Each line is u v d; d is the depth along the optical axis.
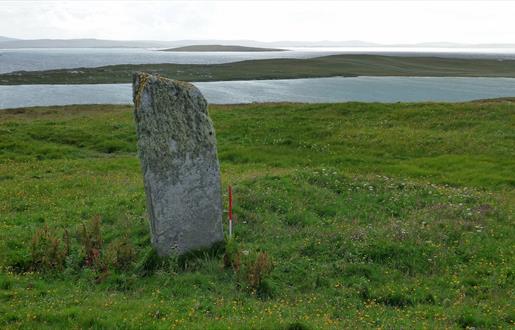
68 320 9.64
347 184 21.25
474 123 38.84
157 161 13.04
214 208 13.90
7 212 18.47
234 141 37.03
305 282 12.42
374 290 12.09
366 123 40.62
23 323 9.48
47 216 17.53
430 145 34.25
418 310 11.05
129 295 11.49
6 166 28.81
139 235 15.01
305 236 15.34
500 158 31.03
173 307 10.55
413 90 94.81
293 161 31.44
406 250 14.06
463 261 13.93
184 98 13.41
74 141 37.38
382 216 17.59
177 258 13.24
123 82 116.25
